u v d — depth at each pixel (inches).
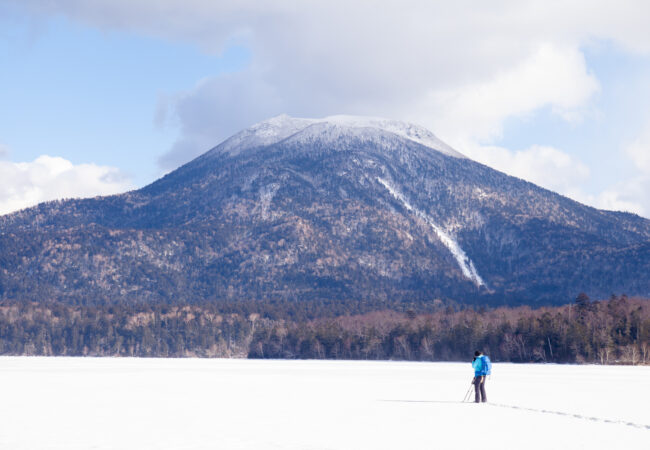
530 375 5482.3
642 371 6397.6
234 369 6855.3
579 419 2069.4
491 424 1937.7
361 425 1918.1
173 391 3356.3
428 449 1504.7
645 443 1587.1
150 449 1488.7
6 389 3469.5
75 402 2669.8
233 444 1561.3
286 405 2566.4
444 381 4448.8
